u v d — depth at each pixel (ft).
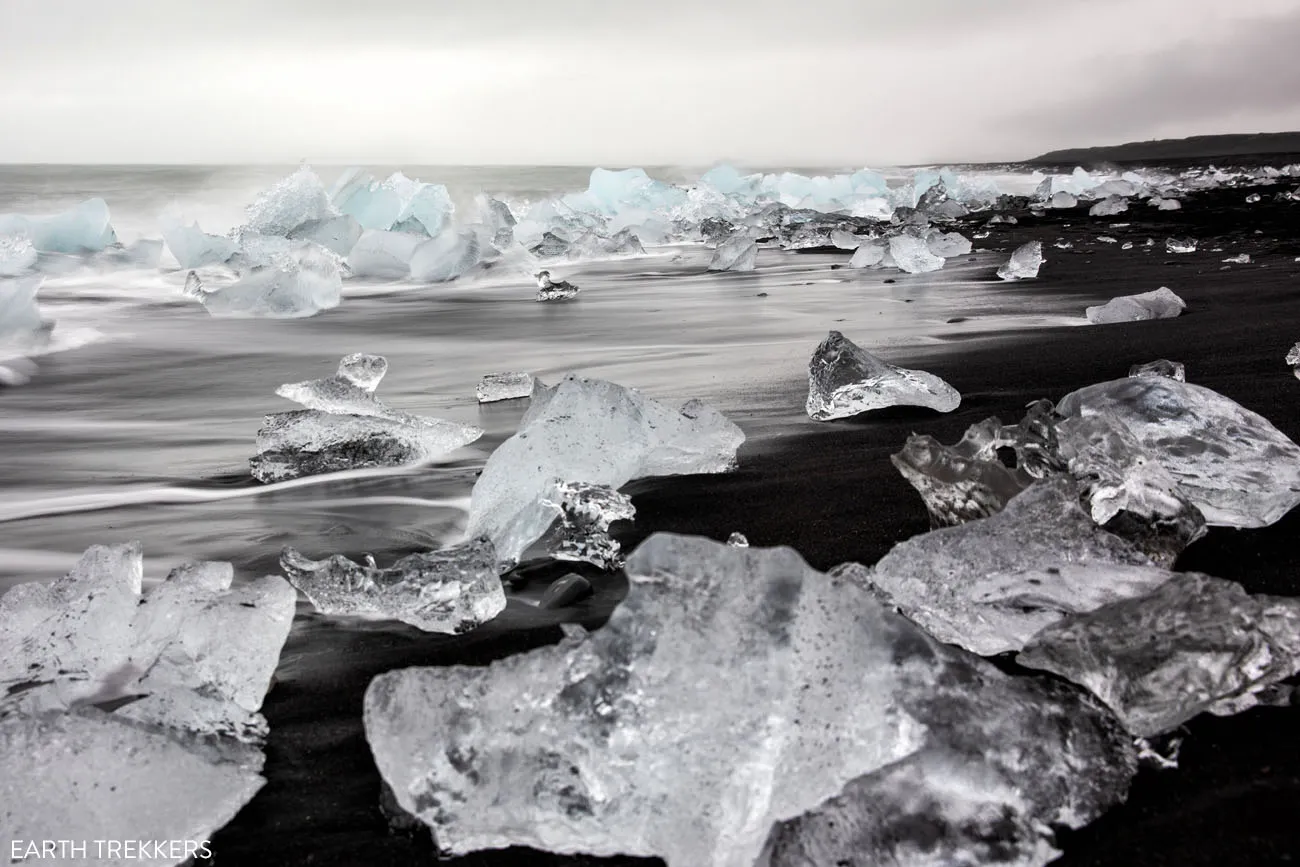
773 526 7.89
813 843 3.89
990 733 4.12
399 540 8.46
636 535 7.86
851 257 34.71
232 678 5.53
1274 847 3.84
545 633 6.32
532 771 4.13
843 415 11.33
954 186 69.41
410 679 4.43
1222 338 14.11
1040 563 5.58
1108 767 4.18
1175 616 4.71
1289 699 4.76
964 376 12.82
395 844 4.33
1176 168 115.44
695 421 9.49
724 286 27.91
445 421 11.55
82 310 25.62
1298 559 6.46
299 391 11.18
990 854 3.84
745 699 4.00
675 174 127.44
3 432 13.16
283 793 4.75
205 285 30.55
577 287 28.66
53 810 4.28
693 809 3.93
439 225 43.27
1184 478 7.17
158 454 11.81
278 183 35.81
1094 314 17.11
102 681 5.72
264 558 8.13
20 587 6.30
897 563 5.83
